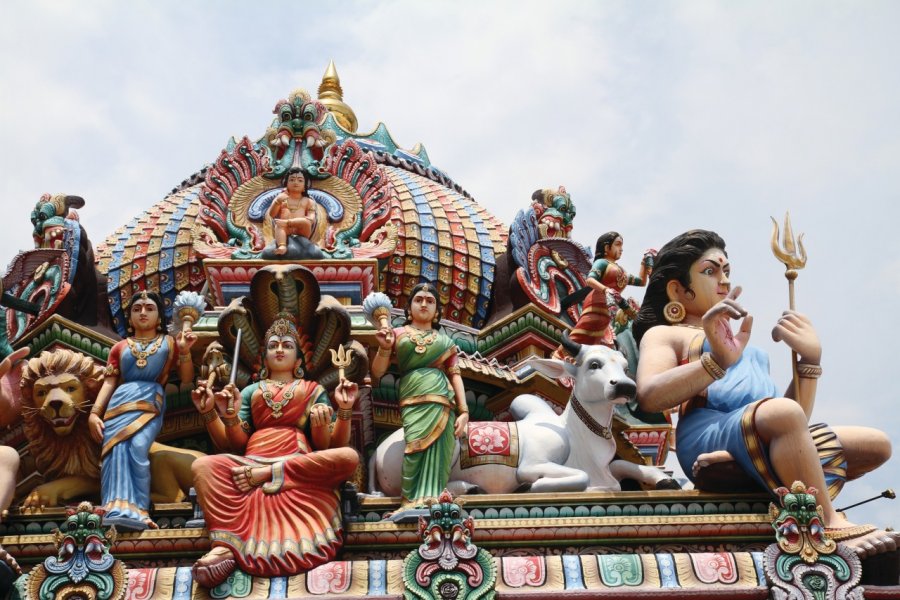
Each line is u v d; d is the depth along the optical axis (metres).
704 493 11.55
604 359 12.42
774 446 11.38
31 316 15.84
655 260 13.42
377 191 15.30
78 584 10.70
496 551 11.20
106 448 11.73
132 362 12.14
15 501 12.40
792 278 12.48
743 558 10.96
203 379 12.52
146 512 11.54
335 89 20.77
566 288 16.38
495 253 17.20
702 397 12.23
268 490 11.19
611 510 11.45
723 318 12.09
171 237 16.86
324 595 10.70
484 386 15.08
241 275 14.44
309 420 11.84
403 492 11.72
